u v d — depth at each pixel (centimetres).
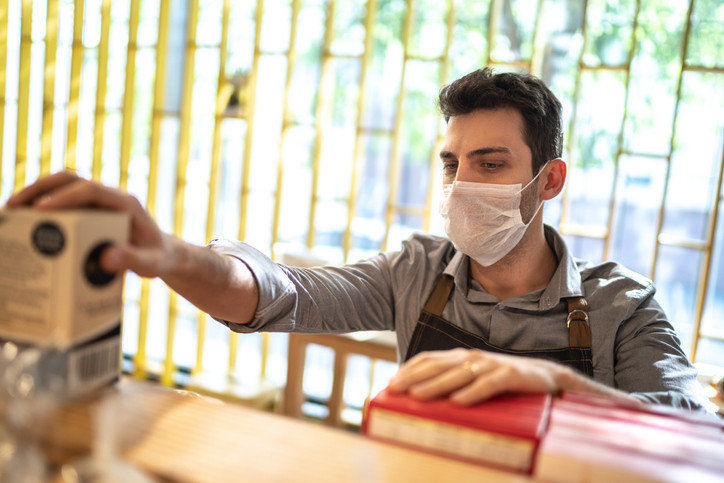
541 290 136
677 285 270
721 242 261
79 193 59
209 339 359
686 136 260
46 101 378
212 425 55
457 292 139
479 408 59
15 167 393
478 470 50
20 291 54
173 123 349
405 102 300
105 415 54
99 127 363
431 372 64
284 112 319
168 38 342
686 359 126
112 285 58
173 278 88
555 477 50
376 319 144
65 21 371
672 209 266
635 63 264
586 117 274
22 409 46
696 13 254
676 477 47
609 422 60
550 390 68
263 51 324
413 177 304
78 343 54
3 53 390
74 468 46
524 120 135
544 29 276
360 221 315
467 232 137
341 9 307
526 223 138
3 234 54
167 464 47
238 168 337
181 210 347
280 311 115
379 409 57
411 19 290
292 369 277
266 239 333
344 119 312
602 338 129
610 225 272
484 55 285
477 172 137
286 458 50
